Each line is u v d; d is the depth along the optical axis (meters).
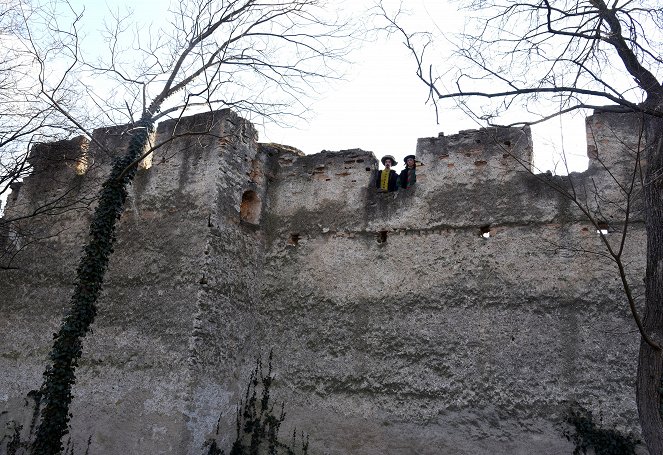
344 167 10.54
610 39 6.02
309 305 9.87
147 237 9.88
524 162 9.21
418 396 8.71
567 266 8.54
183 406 8.36
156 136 10.63
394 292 9.39
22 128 9.52
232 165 9.99
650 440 5.06
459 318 8.85
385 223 9.86
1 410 10.14
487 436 8.16
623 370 7.86
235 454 9.12
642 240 8.27
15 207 11.87
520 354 8.38
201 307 8.91
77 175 11.36
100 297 9.84
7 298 11.12
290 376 9.55
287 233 10.50
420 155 9.99
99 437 8.80
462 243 9.22
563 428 7.87
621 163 8.74
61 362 8.14
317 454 8.95
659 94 5.80
